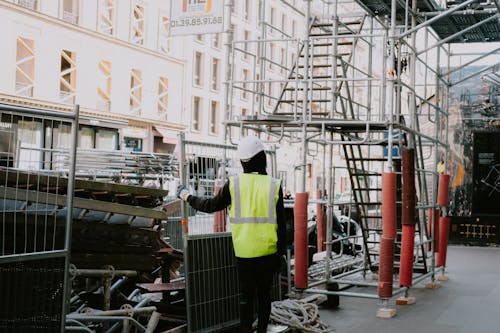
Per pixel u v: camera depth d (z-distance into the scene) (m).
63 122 5.28
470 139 18.77
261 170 6.06
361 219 11.11
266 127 9.94
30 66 29.42
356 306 9.16
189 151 6.87
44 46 29.72
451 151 18.97
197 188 6.99
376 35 8.53
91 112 32.31
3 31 27.50
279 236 5.94
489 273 13.04
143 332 5.86
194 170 6.96
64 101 31.11
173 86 39.41
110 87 34.19
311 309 7.50
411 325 7.71
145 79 36.75
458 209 18.97
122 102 34.91
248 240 5.86
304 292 9.01
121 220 6.36
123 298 6.65
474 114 18.72
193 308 6.24
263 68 10.23
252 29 47.09
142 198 6.62
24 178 5.07
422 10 12.56
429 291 10.66
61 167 9.26
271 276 6.00
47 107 29.75
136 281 7.09
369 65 10.71
